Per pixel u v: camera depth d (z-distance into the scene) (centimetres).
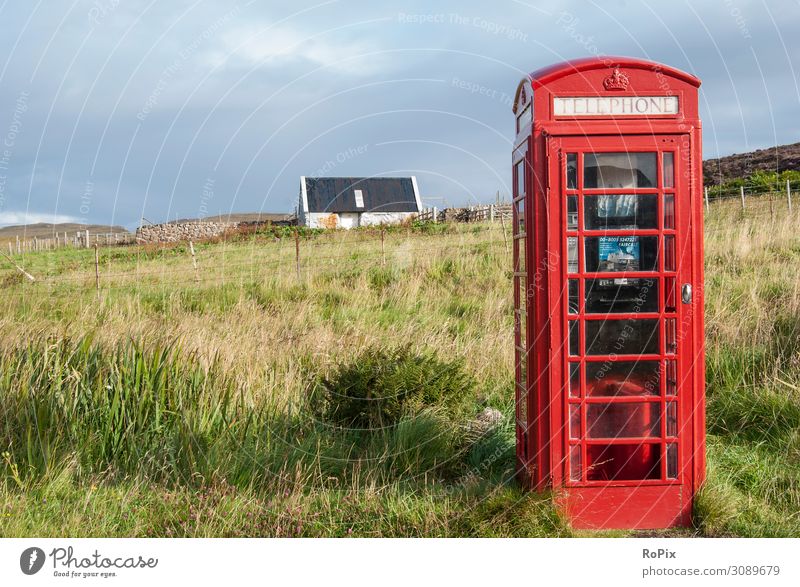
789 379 687
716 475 519
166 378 634
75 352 663
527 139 476
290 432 603
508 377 764
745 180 3322
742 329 833
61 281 1670
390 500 484
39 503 484
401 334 951
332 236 2662
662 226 464
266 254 2092
